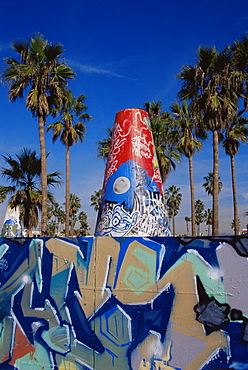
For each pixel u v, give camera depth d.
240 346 3.19
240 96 14.37
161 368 3.44
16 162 15.48
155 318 3.55
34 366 4.04
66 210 19.86
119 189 5.88
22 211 15.63
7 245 4.47
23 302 4.24
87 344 3.83
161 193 6.14
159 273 3.61
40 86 13.99
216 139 14.21
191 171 21.14
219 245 3.42
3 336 4.27
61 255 4.14
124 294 3.73
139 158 6.09
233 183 22.00
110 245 3.88
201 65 14.01
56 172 16.28
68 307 4.00
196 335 3.36
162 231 5.77
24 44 13.83
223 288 3.34
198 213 66.56
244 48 13.87
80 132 20.56
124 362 3.60
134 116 6.42
